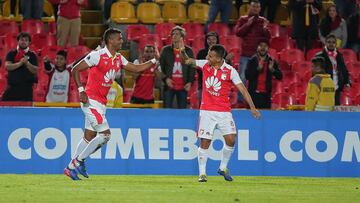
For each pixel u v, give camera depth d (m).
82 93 40.31
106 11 73.00
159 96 63.47
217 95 42.22
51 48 66.31
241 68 64.31
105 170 46.44
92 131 41.62
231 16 75.06
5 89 58.94
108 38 40.66
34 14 71.75
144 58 55.62
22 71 56.34
